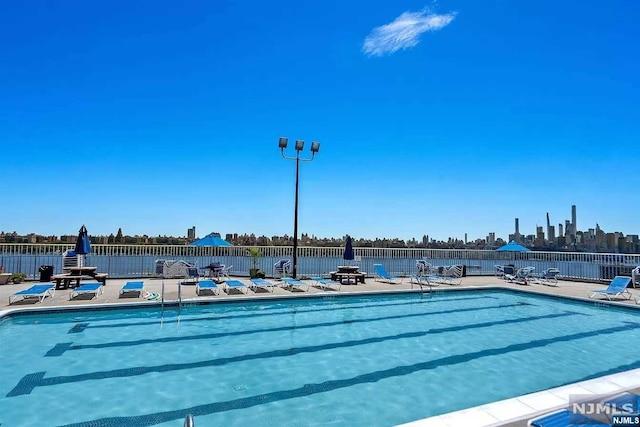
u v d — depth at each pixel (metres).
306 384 5.65
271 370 6.22
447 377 5.99
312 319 9.93
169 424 4.33
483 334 8.68
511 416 3.67
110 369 6.11
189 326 8.88
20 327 8.45
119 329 8.48
